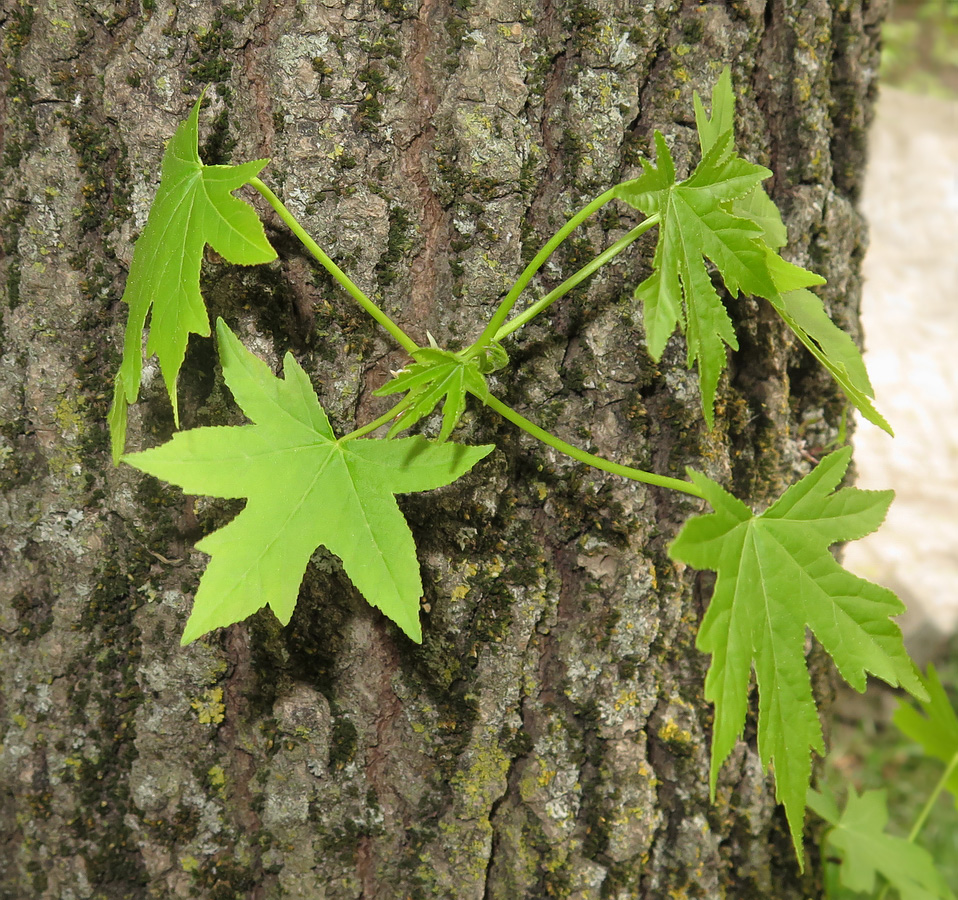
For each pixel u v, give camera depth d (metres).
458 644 0.98
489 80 0.96
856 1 1.02
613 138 0.97
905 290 2.92
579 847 1.00
